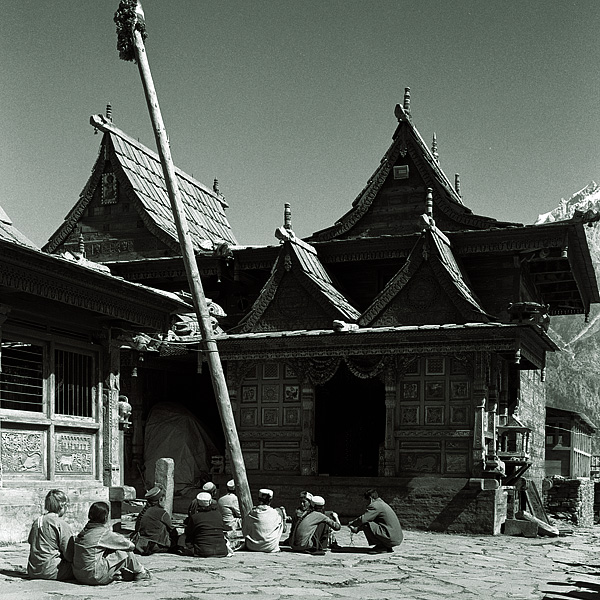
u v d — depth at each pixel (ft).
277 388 79.05
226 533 51.26
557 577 46.60
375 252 85.51
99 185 98.17
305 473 76.64
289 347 77.77
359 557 50.03
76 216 98.32
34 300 48.57
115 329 55.36
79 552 34.27
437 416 73.36
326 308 78.33
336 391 91.81
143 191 97.81
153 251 94.73
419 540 64.28
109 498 53.42
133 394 87.76
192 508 47.55
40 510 46.88
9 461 46.42
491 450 72.79
